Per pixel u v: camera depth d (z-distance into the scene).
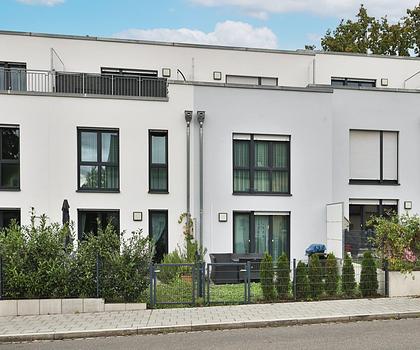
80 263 10.14
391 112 17.03
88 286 10.05
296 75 19.08
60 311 9.82
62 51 17.14
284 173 15.52
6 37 16.78
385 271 11.35
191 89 14.98
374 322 9.27
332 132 16.47
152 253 10.66
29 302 9.76
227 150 15.09
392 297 11.14
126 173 14.55
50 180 14.12
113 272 10.19
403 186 17.05
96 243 10.30
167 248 14.63
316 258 11.12
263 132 15.32
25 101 14.12
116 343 7.95
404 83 20.36
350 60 19.91
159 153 14.95
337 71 19.77
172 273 10.68
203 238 14.77
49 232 10.32
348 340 7.91
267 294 10.80
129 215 14.49
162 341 8.04
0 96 14.02
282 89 15.47
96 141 14.59
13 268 9.84
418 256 11.46
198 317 9.34
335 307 10.11
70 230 10.91
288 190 15.48
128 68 17.64
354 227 16.77
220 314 9.58
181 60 18.09
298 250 15.30
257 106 15.31
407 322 9.22
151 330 8.63
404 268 11.27
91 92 14.89
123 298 10.24
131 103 14.66
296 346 7.57
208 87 15.06
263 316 9.37
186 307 10.25
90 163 14.51
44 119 14.20
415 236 11.52
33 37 16.94
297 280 10.91
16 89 15.08
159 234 14.73
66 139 14.27
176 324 8.84
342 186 16.61
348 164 16.67
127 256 10.29
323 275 11.10
